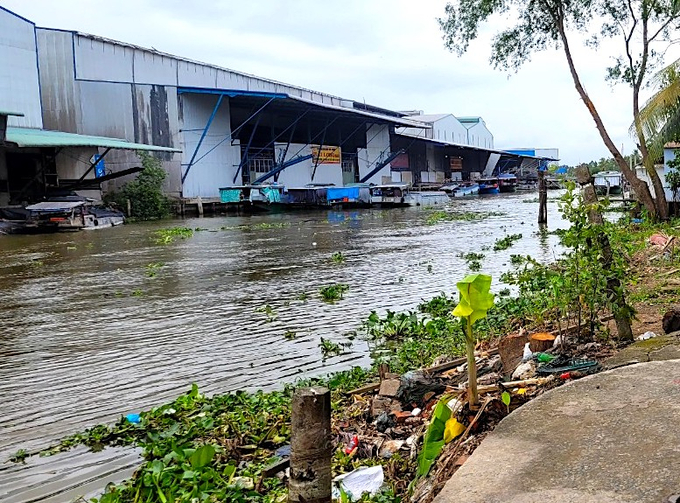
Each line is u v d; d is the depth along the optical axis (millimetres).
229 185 40469
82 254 18797
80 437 5199
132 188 34344
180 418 5418
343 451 4383
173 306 10750
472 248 18156
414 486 3410
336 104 53469
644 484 2668
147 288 12625
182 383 6641
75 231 27188
